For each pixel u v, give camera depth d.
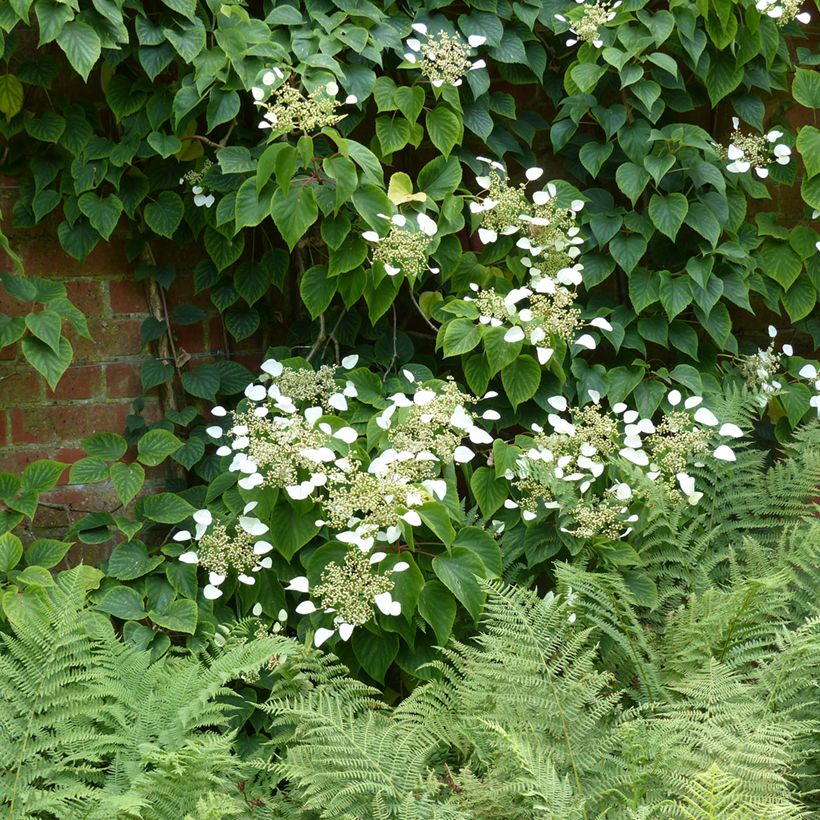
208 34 2.72
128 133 2.80
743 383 3.12
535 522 2.73
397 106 2.82
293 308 3.10
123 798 1.88
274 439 2.61
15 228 2.92
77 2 2.49
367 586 2.43
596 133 3.12
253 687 2.70
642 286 2.97
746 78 3.09
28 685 2.13
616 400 2.92
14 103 2.78
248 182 2.65
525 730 2.12
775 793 1.89
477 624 2.52
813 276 3.16
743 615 2.31
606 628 2.35
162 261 3.01
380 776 1.99
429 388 2.73
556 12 3.02
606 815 1.97
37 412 2.97
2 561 2.59
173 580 2.68
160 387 3.04
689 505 2.74
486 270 2.95
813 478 2.77
